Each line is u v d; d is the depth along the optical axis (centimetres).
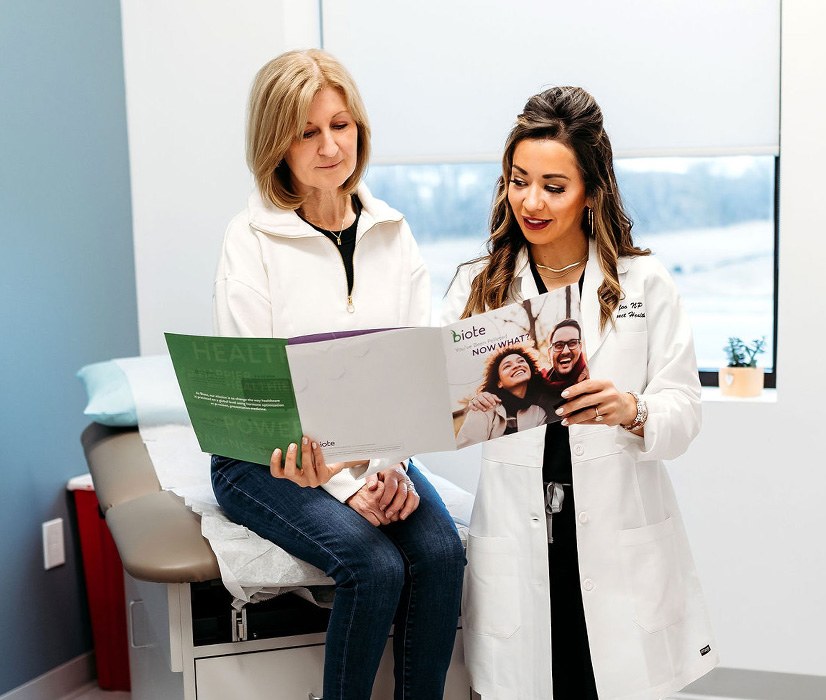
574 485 158
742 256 266
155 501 186
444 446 146
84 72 263
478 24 259
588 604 156
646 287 162
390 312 180
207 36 269
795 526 243
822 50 232
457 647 179
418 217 286
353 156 172
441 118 264
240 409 149
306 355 142
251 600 165
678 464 248
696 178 266
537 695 157
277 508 164
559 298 142
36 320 249
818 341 237
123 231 279
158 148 277
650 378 164
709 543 248
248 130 174
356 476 164
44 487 252
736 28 243
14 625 242
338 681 156
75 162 261
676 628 161
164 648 178
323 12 268
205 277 278
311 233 175
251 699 169
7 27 239
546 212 157
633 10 249
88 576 260
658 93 250
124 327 281
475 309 169
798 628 245
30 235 246
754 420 242
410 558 163
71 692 260
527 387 144
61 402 258
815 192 234
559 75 255
